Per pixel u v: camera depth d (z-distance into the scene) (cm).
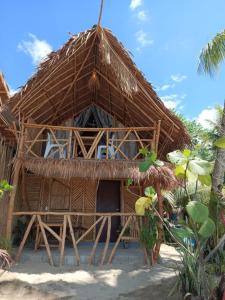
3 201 863
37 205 1027
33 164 768
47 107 970
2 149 904
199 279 484
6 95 1010
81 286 571
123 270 690
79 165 768
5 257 669
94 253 776
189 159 519
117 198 1080
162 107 829
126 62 805
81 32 792
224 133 858
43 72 798
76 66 870
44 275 636
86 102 1109
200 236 505
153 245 741
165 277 625
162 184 736
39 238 853
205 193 945
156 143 835
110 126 1124
